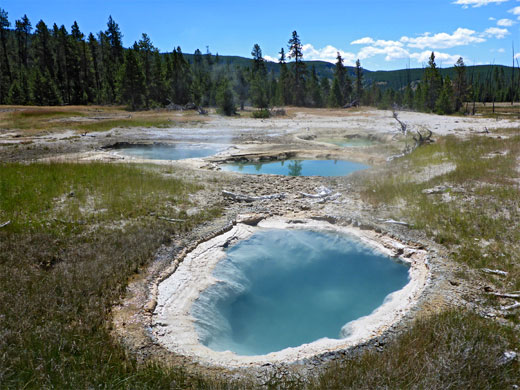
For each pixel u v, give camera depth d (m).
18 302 6.67
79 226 10.48
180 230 10.59
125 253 8.95
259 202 13.33
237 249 10.04
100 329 6.22
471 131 29.61
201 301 7.75
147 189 14.13
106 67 81.88
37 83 68.12
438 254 9.02
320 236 10.78
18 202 12.22
